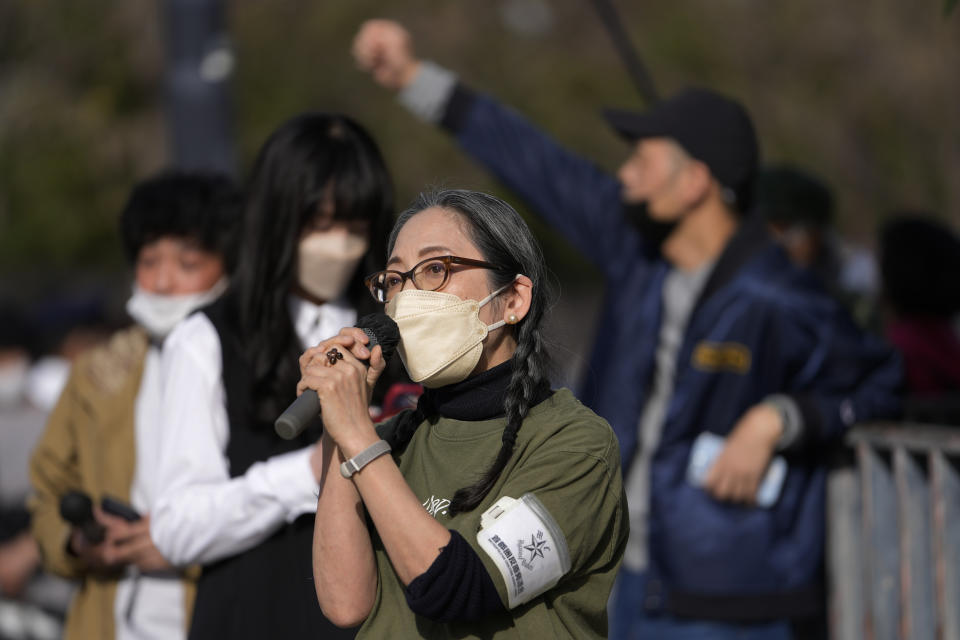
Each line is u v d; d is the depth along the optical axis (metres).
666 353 10.82
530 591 5.55
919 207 30.34
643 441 10.82
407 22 28.50
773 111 29.36
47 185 27.36
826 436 9.98
